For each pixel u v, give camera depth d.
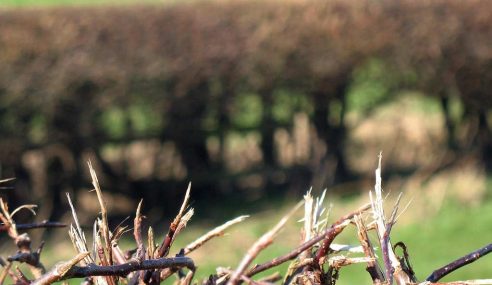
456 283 1.90
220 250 9.46
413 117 11.52
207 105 10.76
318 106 11.13
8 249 9.41
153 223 10.82
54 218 10.24
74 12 10.59
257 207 10.95
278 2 11.01
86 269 1.74
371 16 10.87
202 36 10.67
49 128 10.16
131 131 10.61
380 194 2.04
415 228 10.11
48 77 10.09
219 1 11.07
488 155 11.26
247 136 11.34
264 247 1.62
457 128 11.27
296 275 2.00
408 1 10.96
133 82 10.34
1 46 10.09
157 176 10.94
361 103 11.28
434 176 11.11
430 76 10.88
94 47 10.29
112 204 10.72
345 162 11.47
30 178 10.21
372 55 10.87
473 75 10.81
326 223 2.12
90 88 10.22
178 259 1.85
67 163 10.32
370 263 1.98
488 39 10.73
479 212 10.38
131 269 1.79
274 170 11.43
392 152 11.59
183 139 10.84
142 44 10.46
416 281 1.98
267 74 10.81
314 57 10.84
